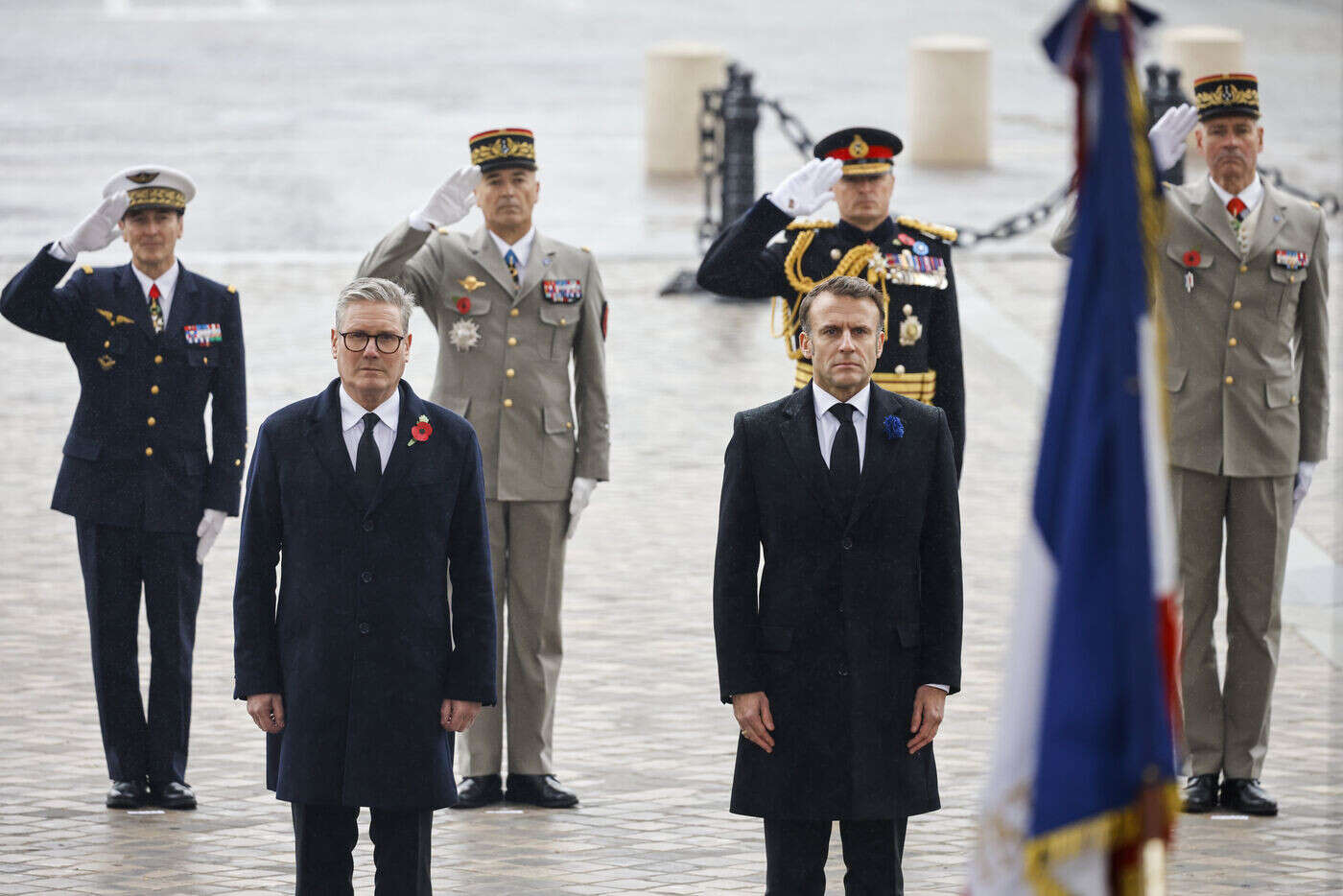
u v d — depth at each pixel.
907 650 20.41
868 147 26.39
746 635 20.39
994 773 11.95
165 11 143.25
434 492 20.69
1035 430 51.09
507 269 28.47
